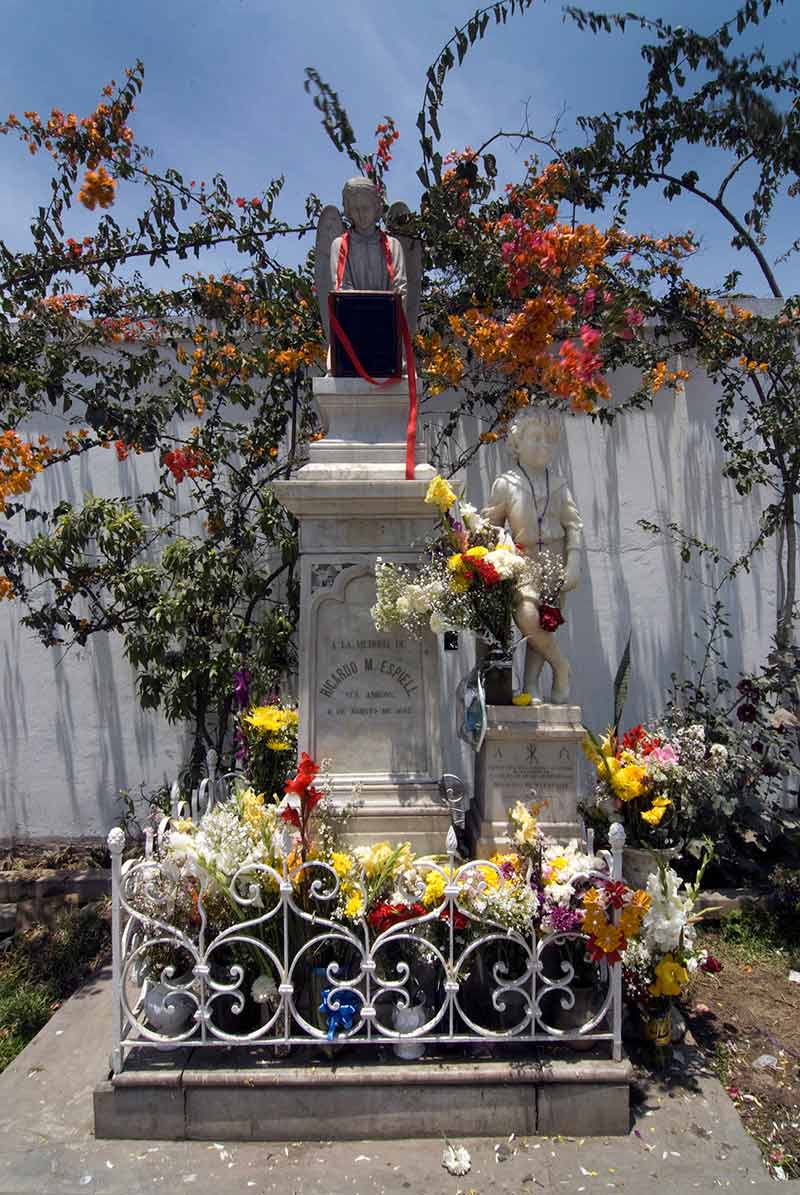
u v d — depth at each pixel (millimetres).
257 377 5570
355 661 3781
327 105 3662
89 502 5176
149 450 5070
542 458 3848
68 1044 3504
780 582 5648
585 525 5645
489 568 3463
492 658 3740
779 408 5309
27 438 5566
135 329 5391
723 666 5477
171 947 3160
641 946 3195
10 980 4359
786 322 5230
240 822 3383
